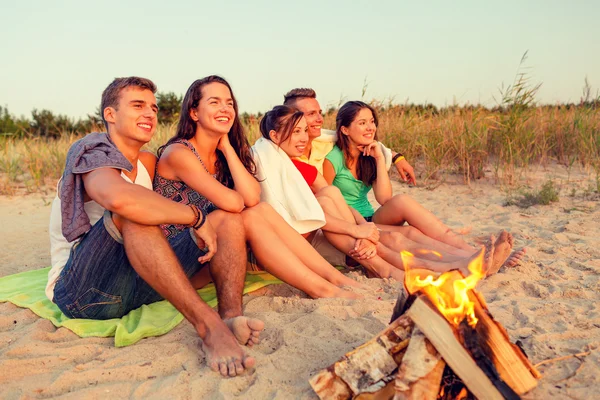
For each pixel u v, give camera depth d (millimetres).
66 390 2338
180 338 2744
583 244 4430
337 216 3797
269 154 3748
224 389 2271
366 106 4242
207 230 2750
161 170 3340
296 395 2203
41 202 7254
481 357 1916
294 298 3154
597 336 2627
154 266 2506
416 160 8336
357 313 2975
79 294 2787
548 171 7703
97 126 10156
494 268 3557
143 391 2297
